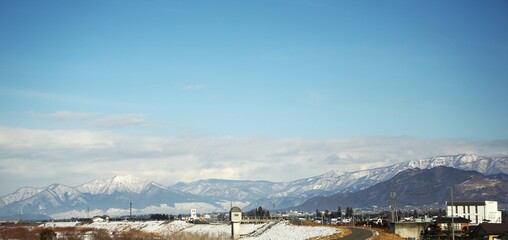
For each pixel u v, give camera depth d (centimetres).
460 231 19850
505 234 17138
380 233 17925
